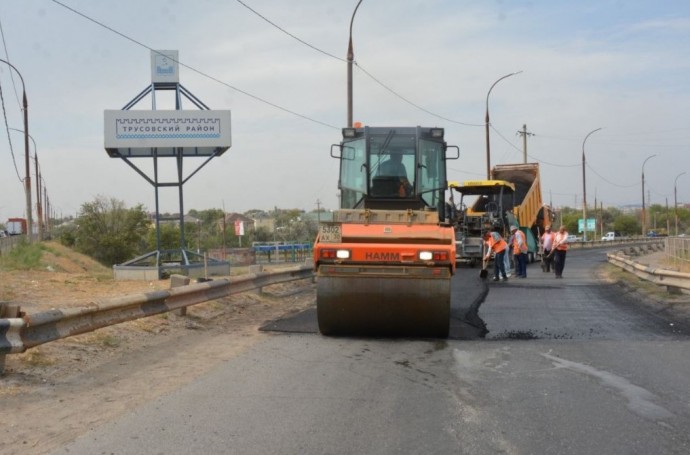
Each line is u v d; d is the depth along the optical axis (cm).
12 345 721
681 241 3106
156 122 2316
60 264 2733
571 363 855
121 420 609
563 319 1249
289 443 546
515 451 527
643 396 691
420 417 620
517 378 775
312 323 1203
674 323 1194
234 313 1374
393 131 1255
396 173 1242
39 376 762
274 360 880
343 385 743
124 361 869
